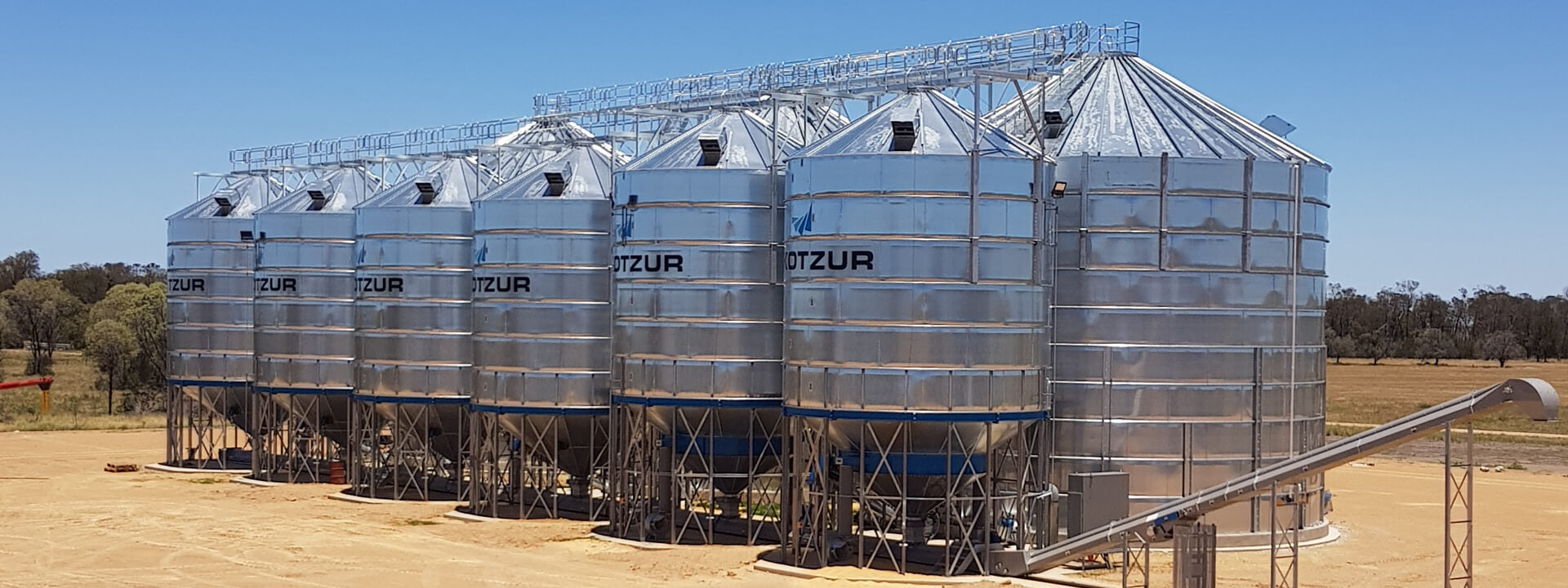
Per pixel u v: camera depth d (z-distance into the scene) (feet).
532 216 192.85
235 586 152.35
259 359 244.83
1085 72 184.24
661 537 180.96
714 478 176.04
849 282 150.82
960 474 151.53
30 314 605.31
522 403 192.65
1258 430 169.17
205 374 262.88
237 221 261.03
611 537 183.01
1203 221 167.94
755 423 174.09
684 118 205.16
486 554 172.14
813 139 175.11
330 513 210.38
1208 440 167.73
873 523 169.48
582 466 202.59
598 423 194.18
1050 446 167.84
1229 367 168.45
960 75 161.07
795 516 158.40
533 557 169.37
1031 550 157.79
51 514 208.85
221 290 261.44
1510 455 300.61
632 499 185.16
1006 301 150.71
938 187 149.38
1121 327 167.73
